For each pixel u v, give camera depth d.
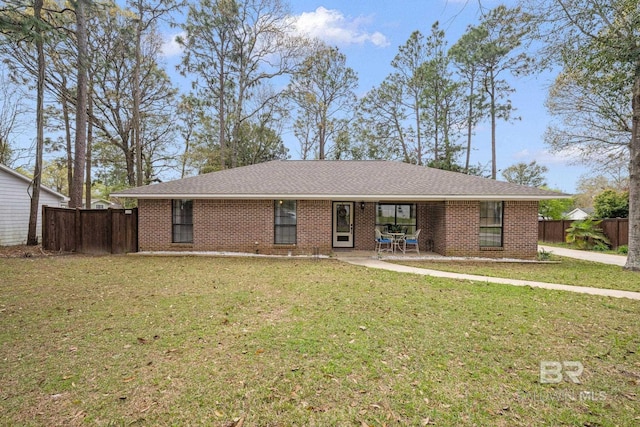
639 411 2.85
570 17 9.29
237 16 23.48
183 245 12.69
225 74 24.64
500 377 3.41
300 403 2.94
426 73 26.42
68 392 3.05
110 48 20.75
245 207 12.66
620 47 8.86
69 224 12.73
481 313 5.48
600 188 39.97
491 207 12.38
